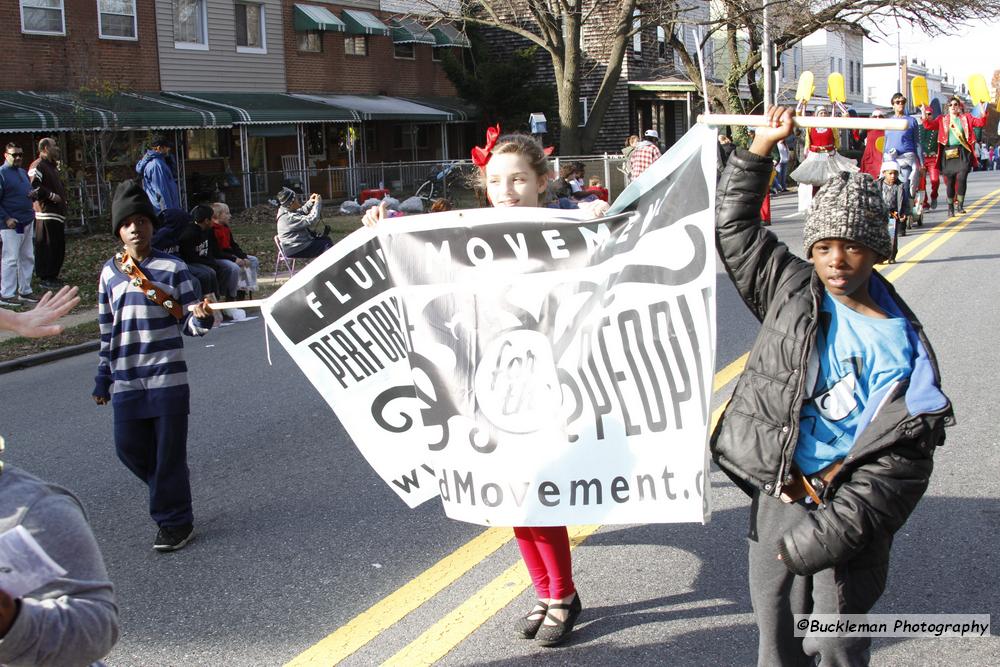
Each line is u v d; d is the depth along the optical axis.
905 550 4.53
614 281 3.39
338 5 31.03
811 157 10.90
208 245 12.41
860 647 2.80
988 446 5.88
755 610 2.96
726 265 3.05
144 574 4.71
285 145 29.84
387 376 3.99
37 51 22.67
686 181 3.21
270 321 4.04
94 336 11.48
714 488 5.44
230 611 4.26
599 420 3.45
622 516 3.44
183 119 23.25
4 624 1.78
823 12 28.14
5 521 1.90
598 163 24.86
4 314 2.15
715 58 43.72
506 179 3.79
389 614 4.14
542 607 3.82
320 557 4.80
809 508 2.81
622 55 27.84
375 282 3.93
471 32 35.84
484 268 3.54
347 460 6.36
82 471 6.46
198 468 6.34
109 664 3.82
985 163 43.22
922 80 11.62
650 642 3.77
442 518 5.25
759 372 2.81
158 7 25.58
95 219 20.22
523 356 3.54
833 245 2.64
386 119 30.33
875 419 2.65
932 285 11.41
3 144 21.78
